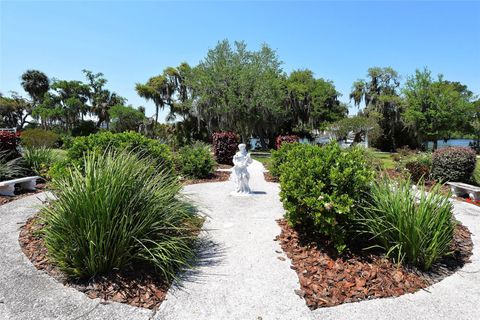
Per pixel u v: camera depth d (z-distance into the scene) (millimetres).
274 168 9594
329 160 3807
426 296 2830
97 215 2904
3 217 4793
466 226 4863
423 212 3363
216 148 15016
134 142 6715
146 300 2686
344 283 2994
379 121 32531
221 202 6379
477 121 35969
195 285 2965
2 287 2789
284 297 2781
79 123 39500
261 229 4574
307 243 3896
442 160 8750
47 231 3090
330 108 34469
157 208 3338
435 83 29906
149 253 3088
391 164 13586
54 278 2951
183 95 32125
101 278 2910
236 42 26016
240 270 3273
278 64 26719
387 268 3260
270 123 27500
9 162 7672
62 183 3404
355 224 3658
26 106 43938
